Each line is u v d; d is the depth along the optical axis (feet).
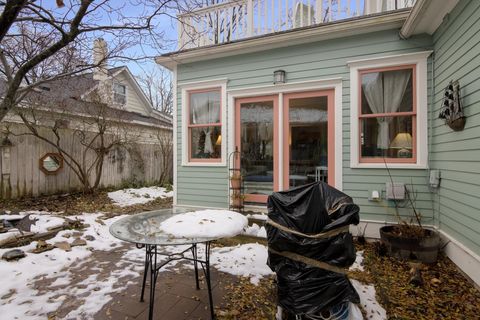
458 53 9.66
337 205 6.35
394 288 8.52
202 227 6.79
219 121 16.48
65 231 14.08
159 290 8.59
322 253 6.26
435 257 10.26
